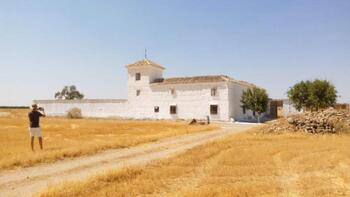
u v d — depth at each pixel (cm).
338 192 959
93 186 1050
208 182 1127
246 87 6028
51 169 1370
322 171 1243
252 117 5884
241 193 961
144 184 1088
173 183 1129
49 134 2923
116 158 1638
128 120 5719
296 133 2597
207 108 5519
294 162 1433
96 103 6556
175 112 5762
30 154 1566
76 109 6556
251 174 1233
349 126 2641
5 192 1028
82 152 1733
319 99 4712
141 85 6119
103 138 2531
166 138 2486
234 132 3016
